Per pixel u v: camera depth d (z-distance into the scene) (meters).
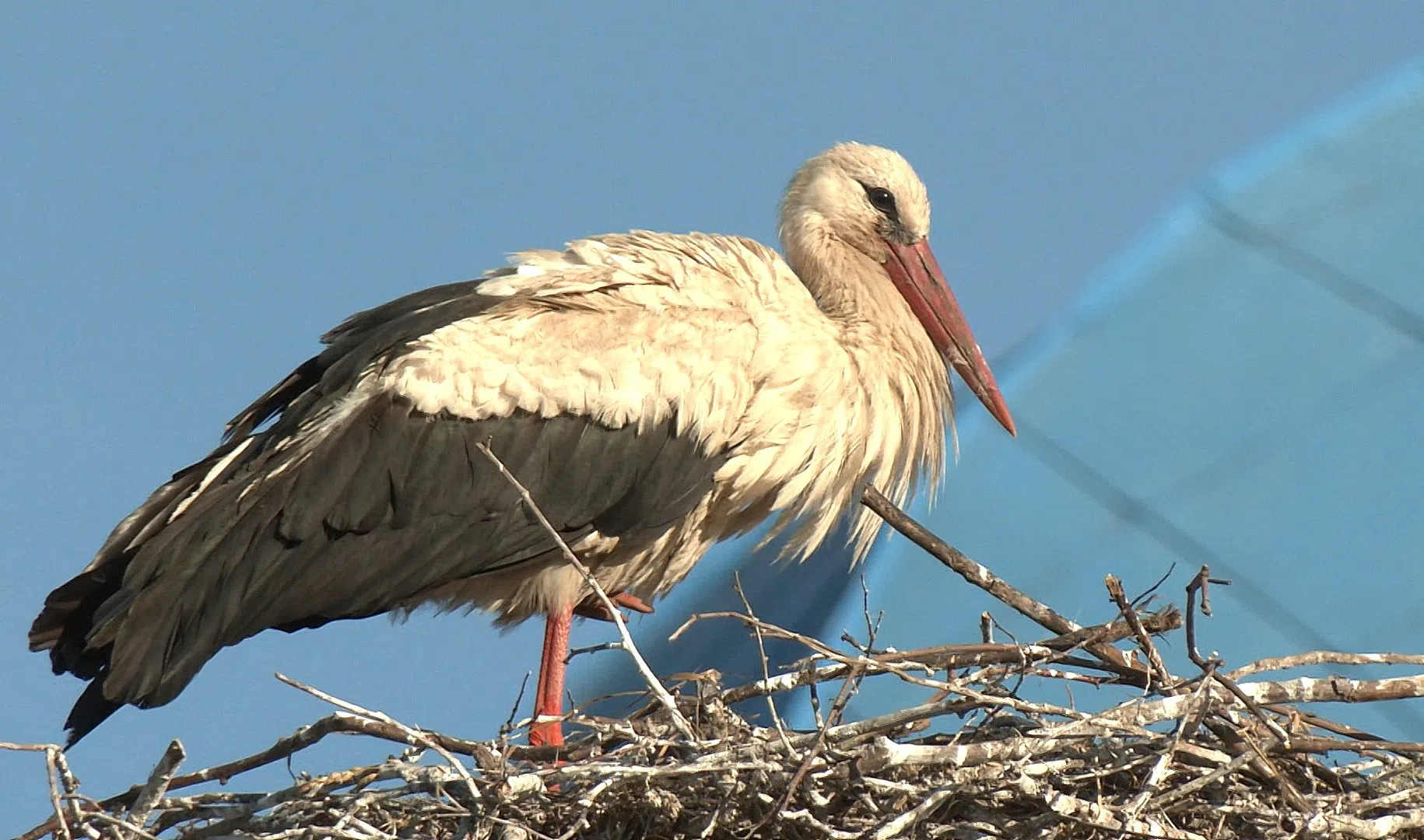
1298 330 22.83
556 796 11.02
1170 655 19.31
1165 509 20.95
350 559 13.24
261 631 13.12
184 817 11.49
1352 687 11.10
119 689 12.41
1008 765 10.63
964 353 15.12
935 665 11.76
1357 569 19.97
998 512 21.27
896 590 20.25
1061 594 20.22
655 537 13.96
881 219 15.27
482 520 13.48
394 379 13.43
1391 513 20.55
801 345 14.15
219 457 13.40
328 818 11.34
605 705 20.31
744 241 14.52
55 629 12.87
